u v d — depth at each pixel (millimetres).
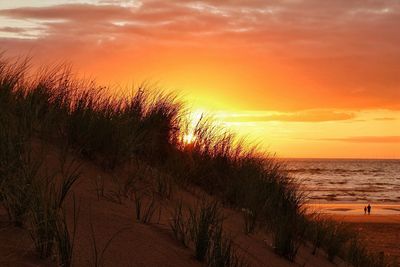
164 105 6797
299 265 5281
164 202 4914
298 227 7016
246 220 5734
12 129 3711
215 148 7578
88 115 5316
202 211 4219
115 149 5133
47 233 2535
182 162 6574
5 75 5309
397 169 141250
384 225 22406
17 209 2734
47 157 4332
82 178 4387
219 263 3568
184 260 3420
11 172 3029
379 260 9055
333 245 7137
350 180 80625
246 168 7727
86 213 3494
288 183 8344
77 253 2758
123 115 5977
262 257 4766
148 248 3314
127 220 3740
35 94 5262
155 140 6281
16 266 2320
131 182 4922
